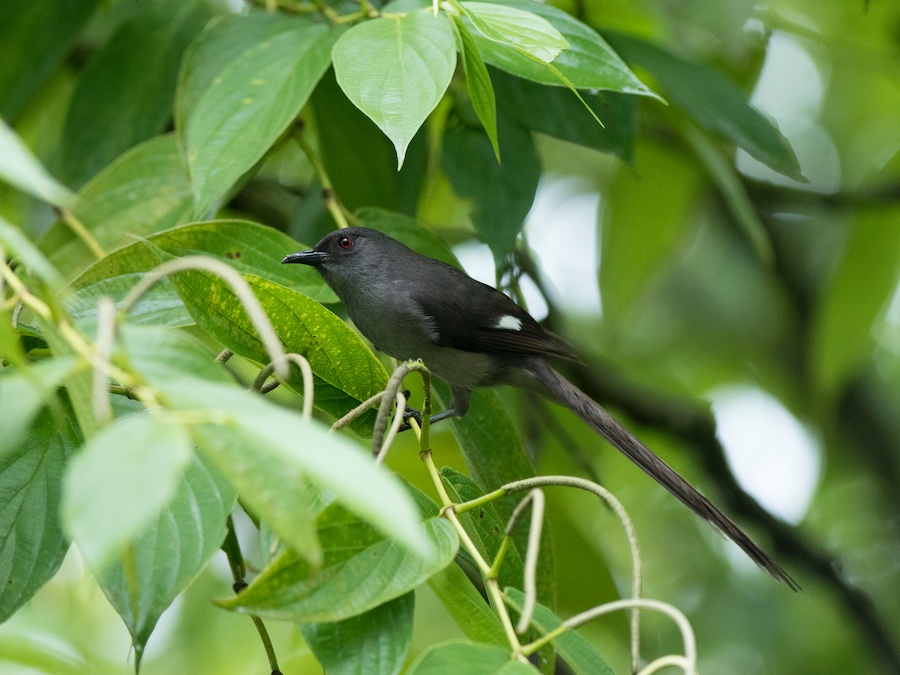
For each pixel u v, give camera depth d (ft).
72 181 32.27
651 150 41.63
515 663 15.20
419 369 19.38
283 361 14.11
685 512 55.26
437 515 18.49
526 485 18.40
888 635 47.88
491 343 38.65
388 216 30.76
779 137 32.19
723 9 37.58
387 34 22.39
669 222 42.52
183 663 37.86
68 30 33.53
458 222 46.88
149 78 33.01
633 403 46.37
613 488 54.08
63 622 36.96
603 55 25.45
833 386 45.85
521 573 21.56
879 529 57.36
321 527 16.63
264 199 40.68
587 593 34.88
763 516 47.83
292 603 15.90
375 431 18.72
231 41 28.53
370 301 38.96
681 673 49.75
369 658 16.79
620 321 44.01
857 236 43.91
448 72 21.42
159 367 13.56
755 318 60.80
